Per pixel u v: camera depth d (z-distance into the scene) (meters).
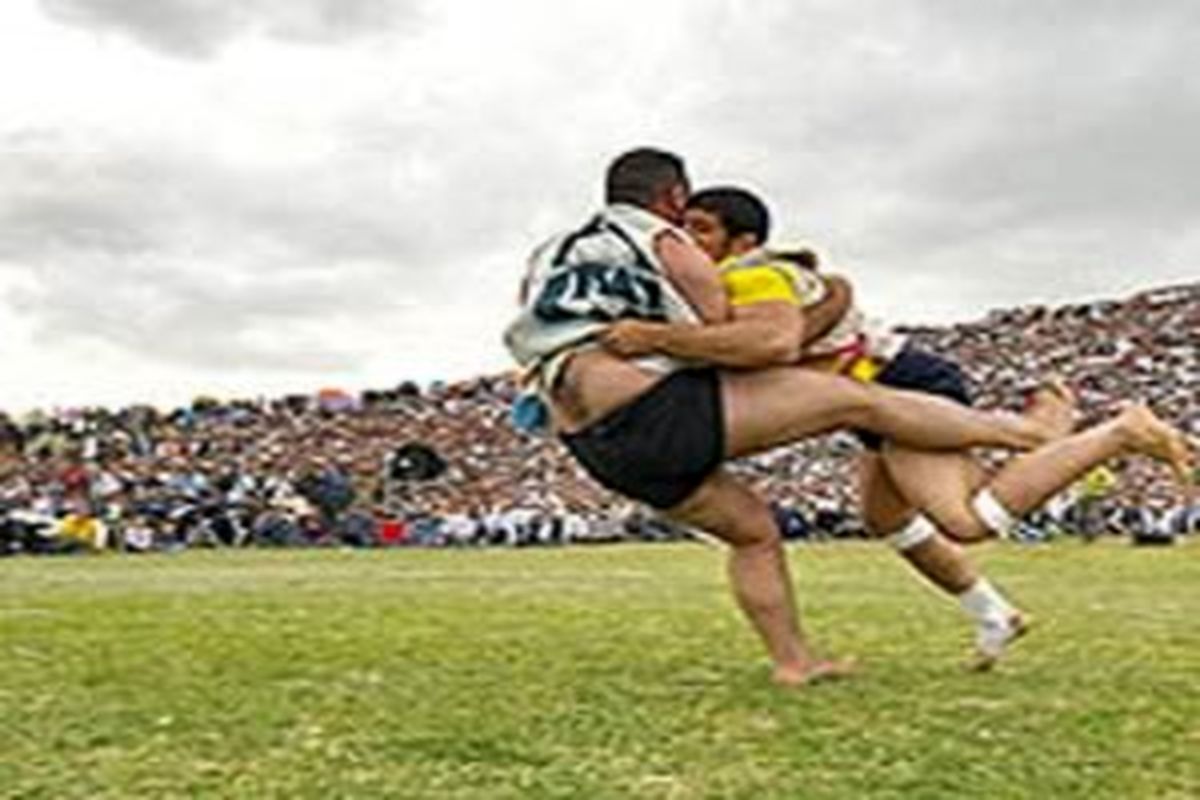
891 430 6.08
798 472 40.59
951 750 4.79
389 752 4.81
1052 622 9.32
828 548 24.34
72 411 55.41
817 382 6.02
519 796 4.25
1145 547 25.30
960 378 6.41
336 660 6.98
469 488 50.94
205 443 56.31
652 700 5.74
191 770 4.61
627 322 5.95
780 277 5.98
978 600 6.57
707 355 5.88
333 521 37.00
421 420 59.44
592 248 6.02
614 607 10.52
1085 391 59.31
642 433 5.94
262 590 13.28
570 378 6.02
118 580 15.82
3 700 5.86
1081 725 5.19
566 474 51.91
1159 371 60.09
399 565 20.17
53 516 33.88
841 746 4.86
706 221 6.08
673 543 31.53
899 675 6.40
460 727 5.19
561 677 6.37
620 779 4.43
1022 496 6.09
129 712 5.57
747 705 5.62
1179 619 9.67
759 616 6.21
